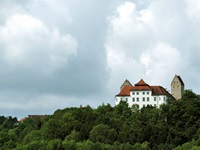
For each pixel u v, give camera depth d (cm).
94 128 18350
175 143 17150
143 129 17825
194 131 18225
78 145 16625
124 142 17412
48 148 16525
